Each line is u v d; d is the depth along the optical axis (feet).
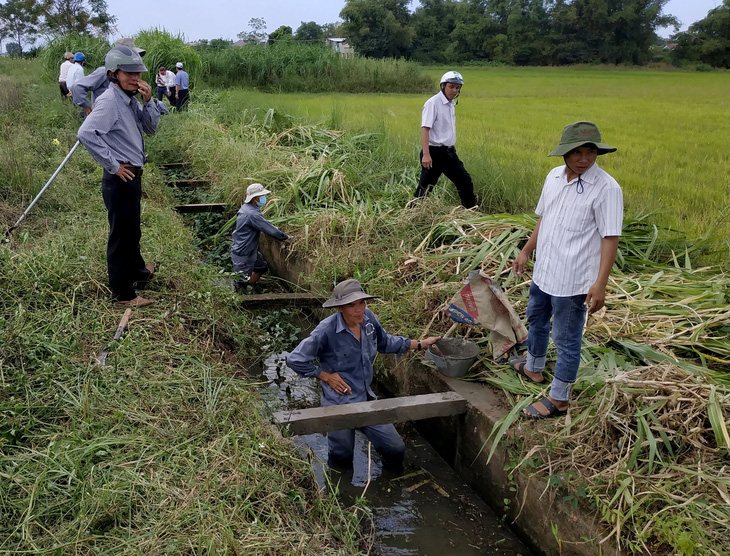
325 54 98.73
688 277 17.33
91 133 14.67
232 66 91.71
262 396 16.47
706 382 12.01
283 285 24.93
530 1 224.74
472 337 16.55
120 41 15.42
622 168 33.30
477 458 13.73
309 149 34.71
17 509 9.46
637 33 211.41
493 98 85.25
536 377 13.99
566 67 200.03
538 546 11.82
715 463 10.72
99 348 14.02
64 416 11.71
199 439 11.55
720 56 192.13
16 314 14.12
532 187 27.02
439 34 224.94
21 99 48.47
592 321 15.33
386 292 19.12
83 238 19.74
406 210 23.43
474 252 19.24
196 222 28.50
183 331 15.84
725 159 36.63
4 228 19.94
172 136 41.83
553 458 11.78
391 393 18.29
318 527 10.59
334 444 14.10
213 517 9.64
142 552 8.90
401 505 13.44
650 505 10.28
